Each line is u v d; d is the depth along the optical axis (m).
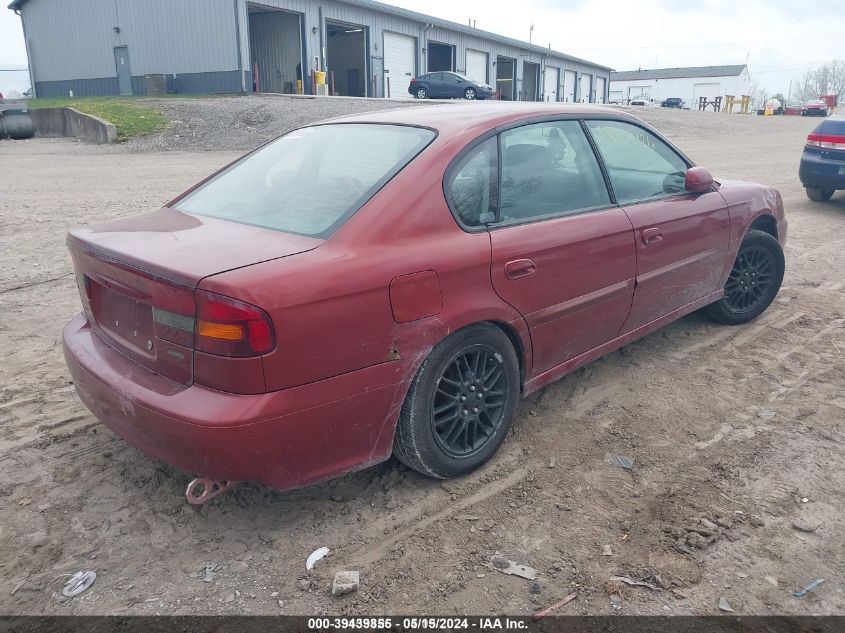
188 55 31.06
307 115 22.62
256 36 34.12
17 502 3.09
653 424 3.79
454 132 3.26
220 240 2.82
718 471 3.34
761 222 5.18
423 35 39.03
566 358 3.73
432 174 3.05
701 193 4.51
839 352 4.70
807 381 4.28
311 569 2.70
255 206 3.21
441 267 2.93
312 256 2.65
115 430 2.87
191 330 2.52
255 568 2.71
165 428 2.56
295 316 2.51
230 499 3.14
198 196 3.61
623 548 2.81
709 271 4.62
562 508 3.07
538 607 2.51
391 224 2.86
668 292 4.29
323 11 32.78
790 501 3.09
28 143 20.69
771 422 3.79
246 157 3.92
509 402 3.40
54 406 3.97
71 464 3.38
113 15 32.91
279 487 2.67
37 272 6.56
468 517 3.01
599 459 3.46
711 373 4.41
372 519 3.00
